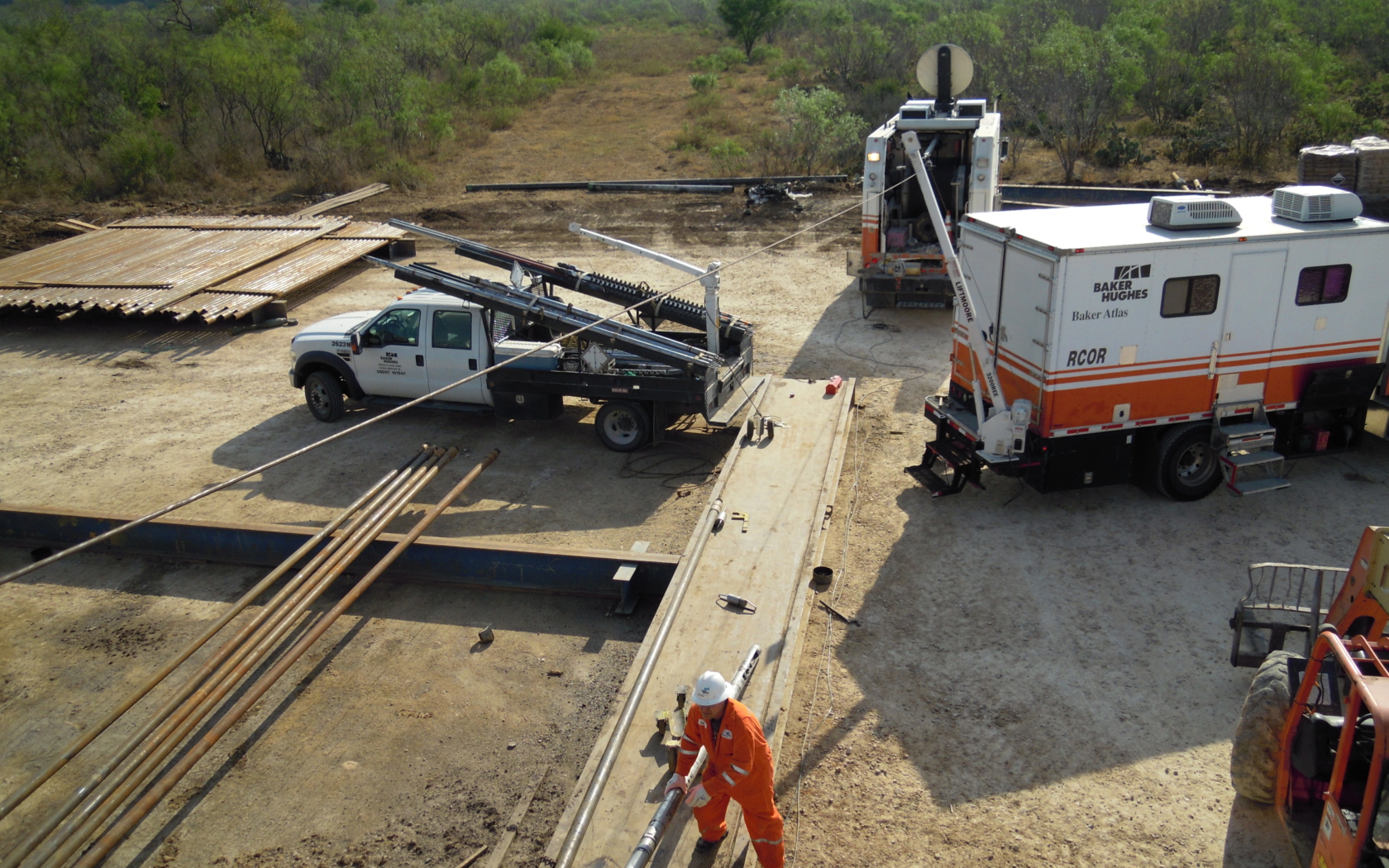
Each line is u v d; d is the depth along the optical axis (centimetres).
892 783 600
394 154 2922
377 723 685
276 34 4125
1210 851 542
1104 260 834
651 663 657
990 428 890
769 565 795
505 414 1129
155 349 1541
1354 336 922
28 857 564
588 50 5256
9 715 714
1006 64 2933
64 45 3812
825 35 4016
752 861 529
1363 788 457
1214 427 910
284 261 1839
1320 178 1174
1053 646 734
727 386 1103
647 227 2203
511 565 844
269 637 715
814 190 2447
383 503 945
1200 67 2830
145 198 2645
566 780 624
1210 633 741
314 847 579
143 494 1048
